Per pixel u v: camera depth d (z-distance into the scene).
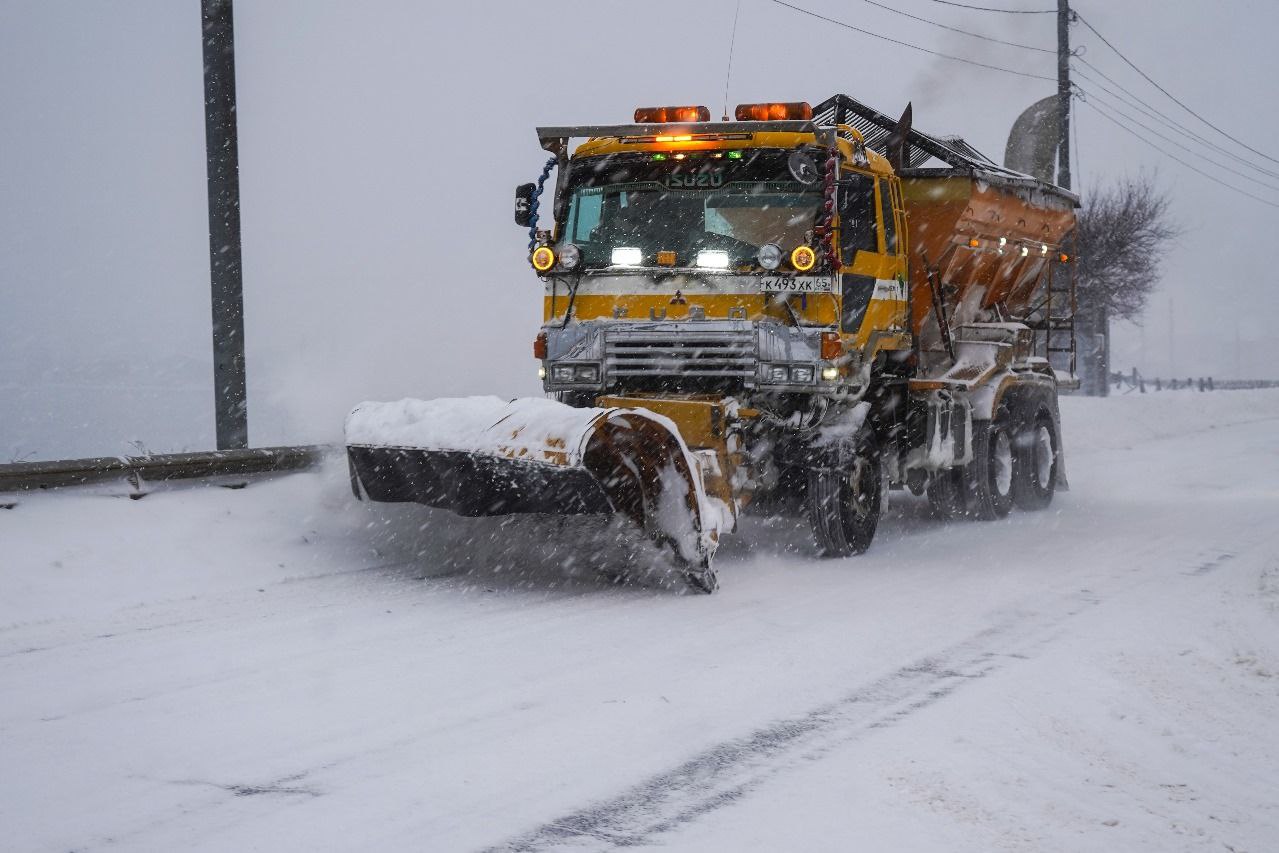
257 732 5.00
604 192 9.38
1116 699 5.54
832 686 5.77
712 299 8.97
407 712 5.29
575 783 4.43
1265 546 10.12
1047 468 13.59
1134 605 7.73
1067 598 8.01
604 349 9.12
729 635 6.85
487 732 5.02
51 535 8.07
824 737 4.98
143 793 4.31
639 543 8.29
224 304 11.15
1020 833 3.97
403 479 8.44
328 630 6.87
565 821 4.07
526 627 7.01
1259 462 18.48
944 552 10.10
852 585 8.49
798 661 6.24
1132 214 32.78
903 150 11.27
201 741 4.89
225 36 11.12
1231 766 4.65
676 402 8.54
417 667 6.05
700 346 8.91
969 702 5.49
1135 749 4.84
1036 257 13.73
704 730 5.06
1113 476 16.77
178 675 5.87
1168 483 15.80
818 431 9.48
